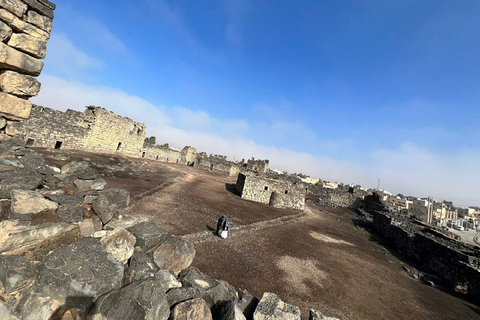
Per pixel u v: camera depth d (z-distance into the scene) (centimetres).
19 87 582
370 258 1736
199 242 1280
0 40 521
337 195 5247
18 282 362
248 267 1130
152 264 550
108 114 3800
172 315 427
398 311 1016
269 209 2855
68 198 547
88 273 411
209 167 6531
